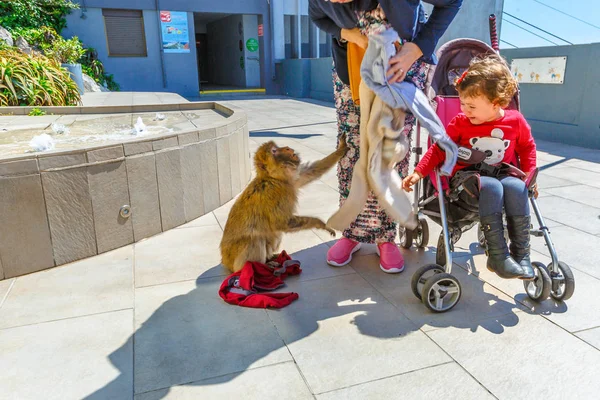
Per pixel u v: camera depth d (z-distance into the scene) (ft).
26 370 7.54
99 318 9.04
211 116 22.33
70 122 20.35
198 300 9.71
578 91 25.38
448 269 8.99
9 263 10.53
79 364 7.69
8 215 10.28
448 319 8.90
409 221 9.71
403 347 8.05
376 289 10.16
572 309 9.10
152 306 9.48
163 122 20.29
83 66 51.83
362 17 8.77
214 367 7.60
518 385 7.06
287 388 7.09
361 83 9.07
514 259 8.77
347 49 9.68
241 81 73.56
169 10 59.00
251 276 9.95
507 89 8.66
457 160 9.54
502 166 9.24
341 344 8.17
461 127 9.57
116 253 12.00
